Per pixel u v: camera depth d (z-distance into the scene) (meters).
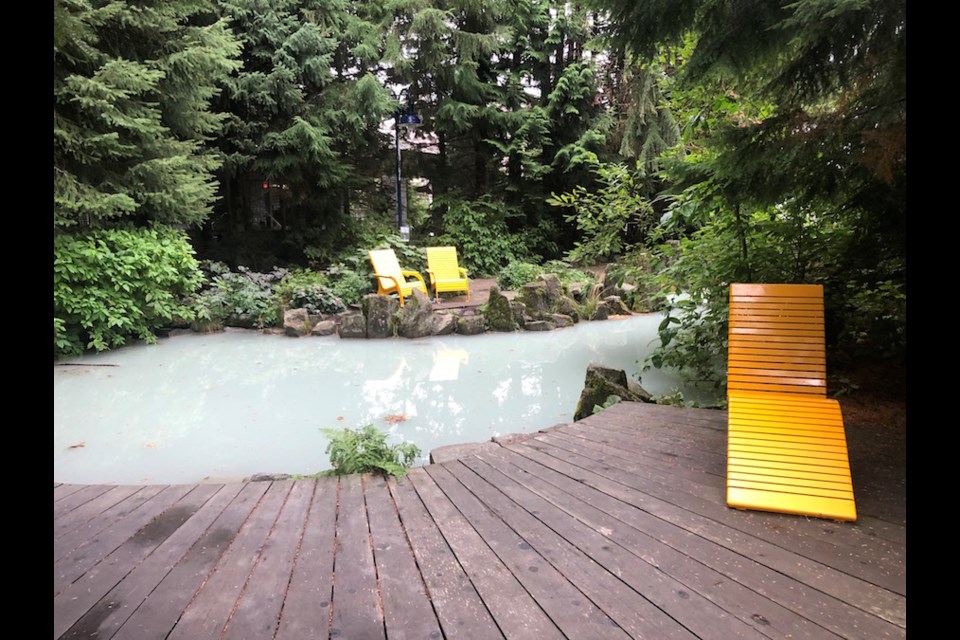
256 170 11.35
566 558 2.04
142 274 7.26
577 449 3.26
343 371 6.22
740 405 2.90
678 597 1.78
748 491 2.47
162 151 7.71
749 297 3.22
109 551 2.15
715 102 4.70
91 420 4.61
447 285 9.91
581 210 6.76
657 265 6.11
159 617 1.72
